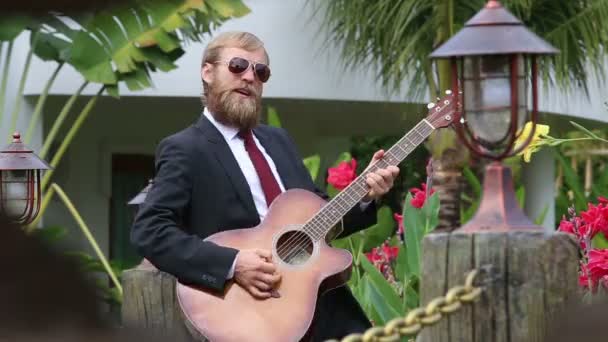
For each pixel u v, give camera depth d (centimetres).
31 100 1172
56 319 300
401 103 1213
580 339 313
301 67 1212
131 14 1025
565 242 347
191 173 505
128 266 1411
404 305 561
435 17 1121
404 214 591
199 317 491
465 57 367
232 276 492
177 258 492
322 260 502
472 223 358
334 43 1184
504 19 361
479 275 349
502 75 363
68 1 294
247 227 509
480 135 366
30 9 289
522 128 369
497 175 363
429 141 1111
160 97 1202
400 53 1142
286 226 505
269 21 1209
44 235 311
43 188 1062
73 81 1165
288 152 537
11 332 296
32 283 298
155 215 498
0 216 306
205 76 523
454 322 351
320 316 507
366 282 591
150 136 1421
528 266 347
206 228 505
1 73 1156
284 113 1376
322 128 1491
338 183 770
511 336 347
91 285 304
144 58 1035
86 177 1383
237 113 512
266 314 491
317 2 1187
